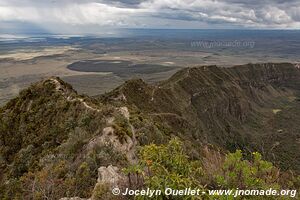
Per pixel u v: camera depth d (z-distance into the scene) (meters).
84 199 15.02
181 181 9.05
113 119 34.84
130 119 37.19
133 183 11.05
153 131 36.50
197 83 153.50
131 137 29.88
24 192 20.52
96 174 20.80
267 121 189.38
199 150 41.75
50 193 18.19
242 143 137.00
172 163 9.88
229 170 10.51
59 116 40.75
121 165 23.00
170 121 84.75
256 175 10.57
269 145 132.00
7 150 40.12
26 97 47.12
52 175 22.12
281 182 11.91
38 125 41.44
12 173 33.00
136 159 26.62
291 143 142.12
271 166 10.63
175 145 10.37
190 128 89.94
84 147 28.31
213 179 10.62
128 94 87.44
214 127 137.38
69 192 17.91
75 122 37.44
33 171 28.02
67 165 24.42
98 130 30.81
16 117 44.66
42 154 33.19
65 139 35.16
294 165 87.44
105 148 25.89
